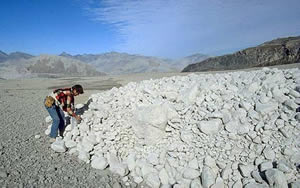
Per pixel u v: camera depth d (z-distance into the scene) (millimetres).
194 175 3691
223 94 4895
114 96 6090
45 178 3975
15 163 4398
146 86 6008
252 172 3467
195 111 4746
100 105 5738
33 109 8633
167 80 6543
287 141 3688
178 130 4566
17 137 5621
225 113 4383
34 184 3801
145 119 4520
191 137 4258
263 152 3664
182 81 6148
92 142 4832
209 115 4453
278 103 4348
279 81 4809
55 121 5250
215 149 3941
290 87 4605
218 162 3717
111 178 4059
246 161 3658
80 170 4262
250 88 4770
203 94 5062
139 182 3963
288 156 3520
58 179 3971
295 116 3980
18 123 6719
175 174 3873
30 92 14688
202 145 4082
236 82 5320
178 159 4047
